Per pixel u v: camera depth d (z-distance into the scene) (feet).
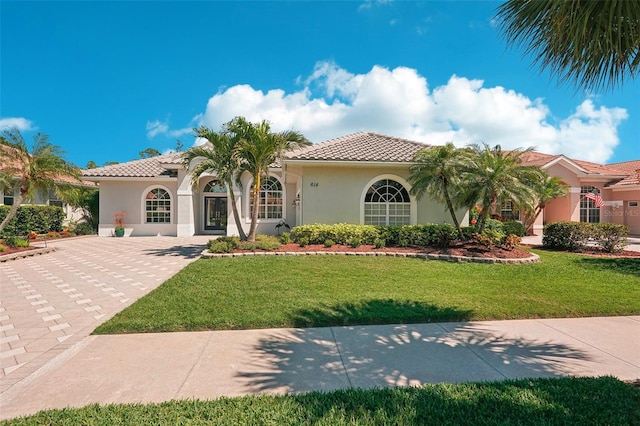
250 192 68.64
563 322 18.97
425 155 41.98
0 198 62.59
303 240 43.70
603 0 11.18
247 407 10.21
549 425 9.30
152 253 46.03
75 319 19.52
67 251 48.11
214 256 38.04
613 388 11.35
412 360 14.02
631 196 78.43
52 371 12.96
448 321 19.01
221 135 44.75
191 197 70.18
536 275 30.60
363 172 50.85
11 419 9.62
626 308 20.86
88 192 78.43
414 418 9.69
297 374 12.77
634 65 12.97
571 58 13.24
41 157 46.26
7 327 18.19
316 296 23.03
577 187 78.07
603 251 46.88
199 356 14.33
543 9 12.29
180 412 9.91
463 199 43.75
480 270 32.58
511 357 14.34
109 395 11.19
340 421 9.53
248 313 19.43
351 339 16.26
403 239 43.83
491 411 10.02
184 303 21.34
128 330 17.28
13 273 32.86
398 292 24.21
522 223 74.95
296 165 49.67
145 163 77.56
